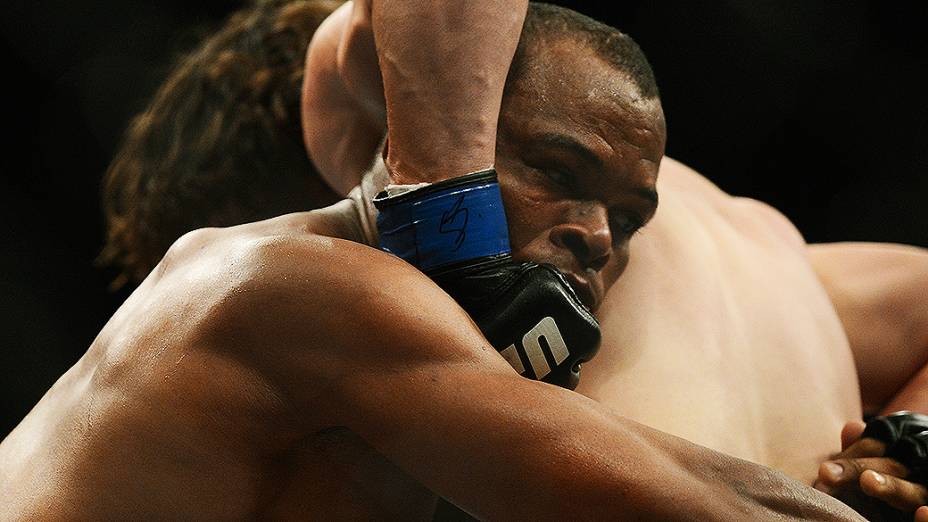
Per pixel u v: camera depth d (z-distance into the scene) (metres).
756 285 3.78
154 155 4.95
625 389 3.28
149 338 2.62
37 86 6.70
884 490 2.97
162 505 2.55
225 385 2.49
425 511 2.75
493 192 2.60
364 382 2.38
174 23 6.71
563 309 2.52
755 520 2.23
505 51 2.68
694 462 2.30
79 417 2.69
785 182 7.59
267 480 2.57
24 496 2.68
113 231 5.45
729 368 3.45
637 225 2.85
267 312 2.46
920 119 7.28
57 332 7.20
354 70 3.25
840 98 7.34
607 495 2.19
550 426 2.24
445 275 2.56
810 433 3.49
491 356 2.38
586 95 2.70
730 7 7.09
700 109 7.43
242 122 4.67
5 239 7.02
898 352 4.21
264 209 4.77
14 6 6.43
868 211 7.53
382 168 2.82
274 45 4.70
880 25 7.11
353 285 2.42
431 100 2.63
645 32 7.21
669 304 3.48
